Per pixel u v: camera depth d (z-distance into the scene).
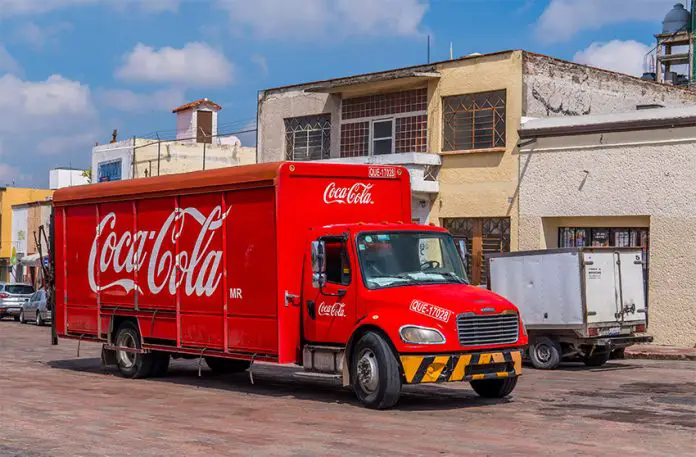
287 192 13.96
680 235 23.08
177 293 16.16
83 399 14.27
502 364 12.80
